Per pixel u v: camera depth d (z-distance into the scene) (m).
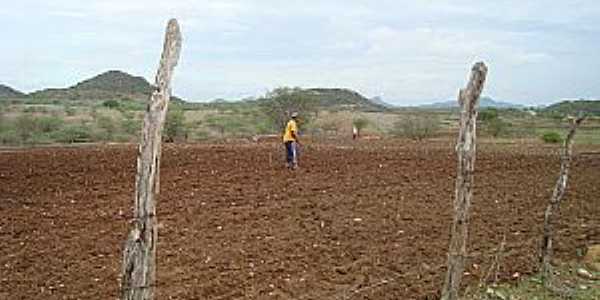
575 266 12.80
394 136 59.69
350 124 72.62
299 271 11.82
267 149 36.78
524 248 13.73
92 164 27.73
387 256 12.95
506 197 20.25
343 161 29.73
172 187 21.11
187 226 15.30
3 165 27.09
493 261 12.38
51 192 20.14
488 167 28.42
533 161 31.34
